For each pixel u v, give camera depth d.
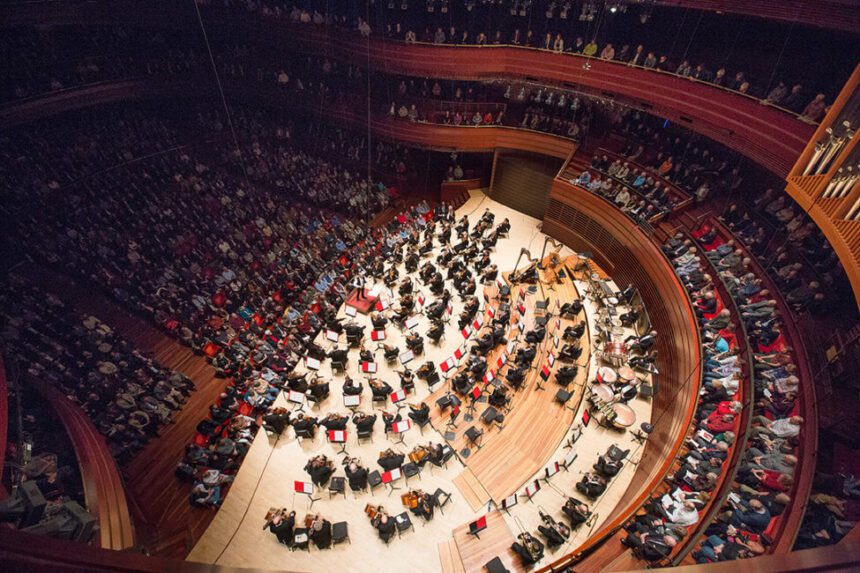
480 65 21.88
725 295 13.51
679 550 8.89
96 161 24.20
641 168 19.02
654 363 14.52
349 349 16.50
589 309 17.14
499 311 16.62
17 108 23.05
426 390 15.00
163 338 16.98
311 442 13.73
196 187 24.31
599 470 11.89
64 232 20.06
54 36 25.52
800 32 16.11
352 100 26.00
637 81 18.17
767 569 2.35
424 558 11.04
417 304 18.08
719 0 14.84
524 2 22.22
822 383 10.43
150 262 19.61
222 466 12.93
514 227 22.91
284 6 25.44
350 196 24.52
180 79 27.89
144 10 25.70
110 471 10.45
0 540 2.87
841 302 11.97
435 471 12.71
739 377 11.45
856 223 9.23
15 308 16.09
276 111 29.62
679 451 10.64
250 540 11.62
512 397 14.27
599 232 19.42
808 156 10.68
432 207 24.94
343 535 11.29
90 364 15.08
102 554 3.53
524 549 10.34
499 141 23.42
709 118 15.83
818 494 8.39
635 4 18.08
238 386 14.90
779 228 14.28
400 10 24.80
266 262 20.19
